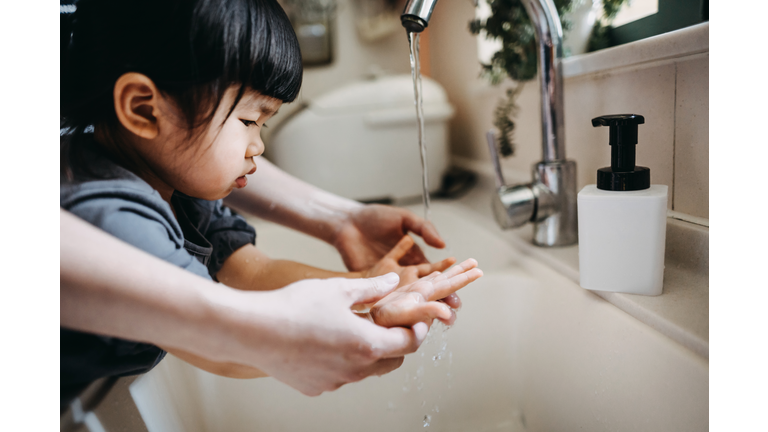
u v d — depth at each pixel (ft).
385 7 5.25
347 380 1.16
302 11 5.29
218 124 1.34
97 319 0.99
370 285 1.24
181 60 1.22
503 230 2.31
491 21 2.59
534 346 1.97
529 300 2.01
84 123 1.36
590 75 2.16
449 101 4.30
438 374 2.10
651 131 1.84
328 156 3.55
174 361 1.68
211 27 1.21
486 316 2.08
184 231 1.65
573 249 2.10
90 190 1.20
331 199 2.23
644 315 1.44
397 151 3.60
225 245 1.93
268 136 3.83
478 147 3.72
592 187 1.66
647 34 1.94
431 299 1.42
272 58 1.32
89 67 1.26
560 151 2.11
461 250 2.71
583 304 1.68
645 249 1.51
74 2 1.27
